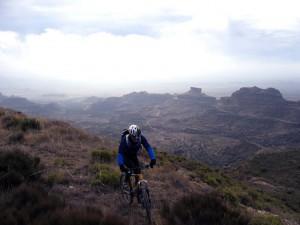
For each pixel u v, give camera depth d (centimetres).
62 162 1247
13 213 594
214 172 2459
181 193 1161
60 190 909
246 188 2278
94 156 1443
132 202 896
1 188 762
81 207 643
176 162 2252
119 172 1132
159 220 750
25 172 920
